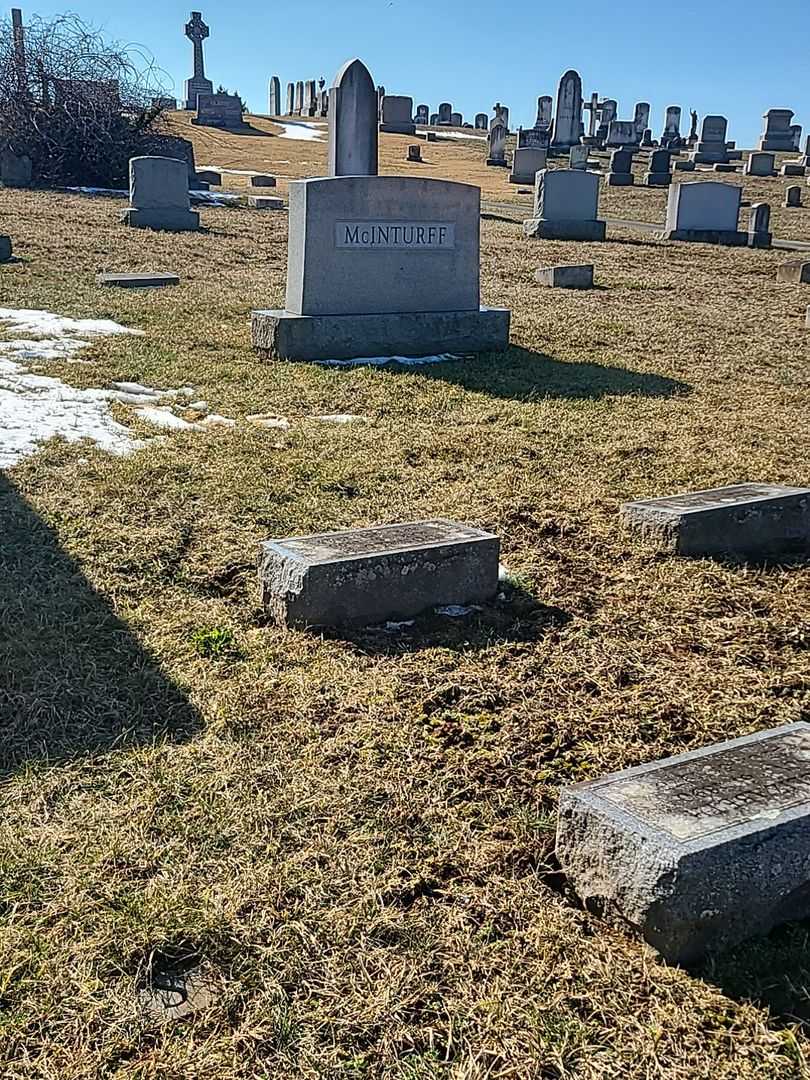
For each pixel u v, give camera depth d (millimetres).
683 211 22625
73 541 4969
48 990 2367
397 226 9906
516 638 4371
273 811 3045
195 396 8078
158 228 18516
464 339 10383
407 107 50219
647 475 6762
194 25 54469
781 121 52188
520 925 2656
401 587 4457
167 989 2414
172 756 3309
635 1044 2299
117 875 2746
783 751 3115
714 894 2527
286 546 4488
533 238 21516
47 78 24469
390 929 2600
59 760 3248
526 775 3342
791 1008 2420
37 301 11242
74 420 7004
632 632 4504
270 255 16453
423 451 7012
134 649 4004
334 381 8805
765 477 6816
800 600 4973
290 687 3801
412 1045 2279
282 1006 2355
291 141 42844
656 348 11203
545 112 51938
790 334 12320
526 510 5984
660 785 2875
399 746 3439
